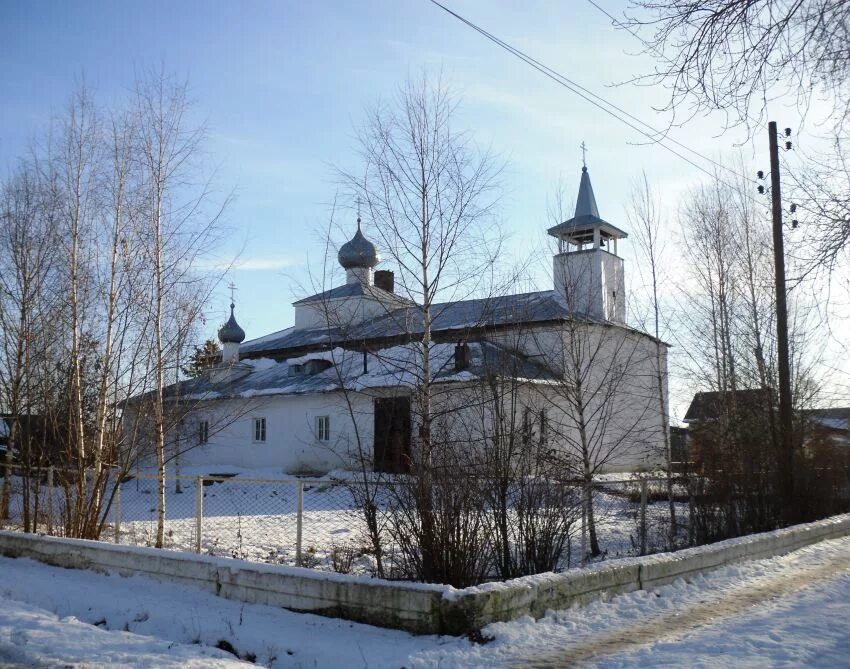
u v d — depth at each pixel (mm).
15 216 16281
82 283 14922
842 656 6703
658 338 19922
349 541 14734
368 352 12719
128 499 27438
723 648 6988
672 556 10047
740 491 16094
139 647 7082
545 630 7621
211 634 7820
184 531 17312
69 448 14164
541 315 18109
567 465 14117
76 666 6430
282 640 7449
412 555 9688
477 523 9711
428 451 10352
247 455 36500
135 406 14703
